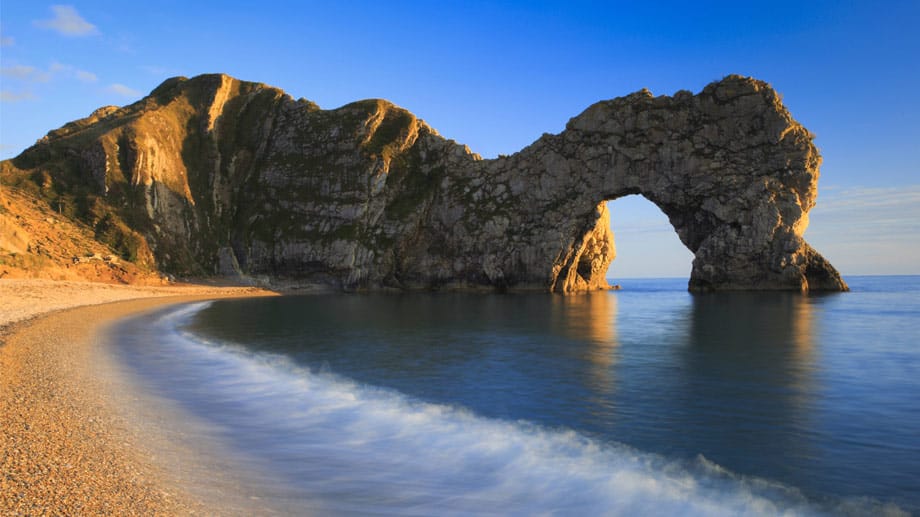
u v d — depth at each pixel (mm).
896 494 12758
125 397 18812
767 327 47750
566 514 11062
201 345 33969
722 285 101500
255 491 11312
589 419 18938
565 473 13445
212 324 48156
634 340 40062
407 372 27188
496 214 117562
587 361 30906
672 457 15070
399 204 123938
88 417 15703
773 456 15328
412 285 122375
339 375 25891
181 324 47062
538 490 12266
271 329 45188
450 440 15867
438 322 53250
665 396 22453
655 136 105750
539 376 26453
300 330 44750
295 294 107938
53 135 124500
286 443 14906
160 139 122812
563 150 113562
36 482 10469
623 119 108500
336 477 12469
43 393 18141
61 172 107125
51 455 12109
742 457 15203
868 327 47062
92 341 32312
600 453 15227
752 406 20828
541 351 34594
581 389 23641
